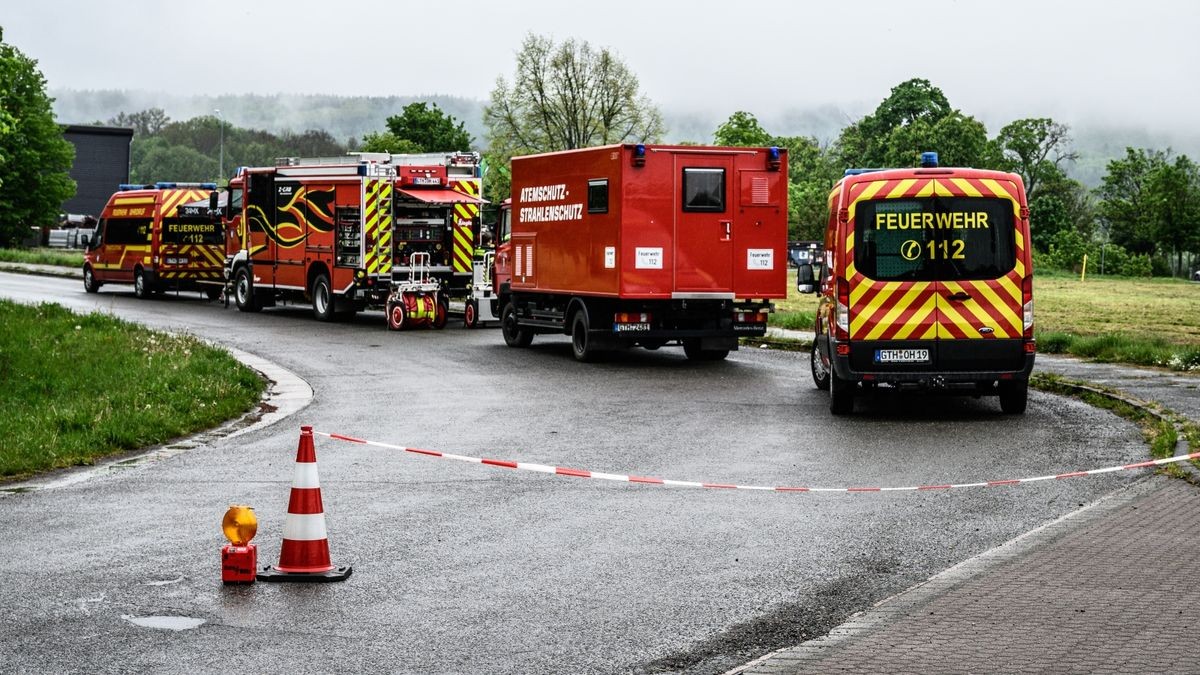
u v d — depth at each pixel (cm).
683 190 2197
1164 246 11081
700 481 1151
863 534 931
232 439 1416
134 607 735
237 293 3544
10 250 7025
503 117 8344
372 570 826
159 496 1079
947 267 1538
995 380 1544
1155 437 1372
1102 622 670
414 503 1050
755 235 2231
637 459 1275
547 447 1354
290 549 805
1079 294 5600
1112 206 11681
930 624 673
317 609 734
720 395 1814
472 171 3116
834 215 1634
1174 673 585
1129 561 807
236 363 1978
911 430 1470
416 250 3067
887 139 11650
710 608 739
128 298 4009
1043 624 668
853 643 641
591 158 2247
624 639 679
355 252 3053
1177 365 2056
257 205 3425
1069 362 2189
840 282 1555
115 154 10669
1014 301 1541
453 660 643
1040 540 872
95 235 4212
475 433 1456
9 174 7356
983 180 1541
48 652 650
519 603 749
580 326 2311
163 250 3944
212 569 825
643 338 2227
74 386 1677
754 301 2284
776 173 2233
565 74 8262
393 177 3025
